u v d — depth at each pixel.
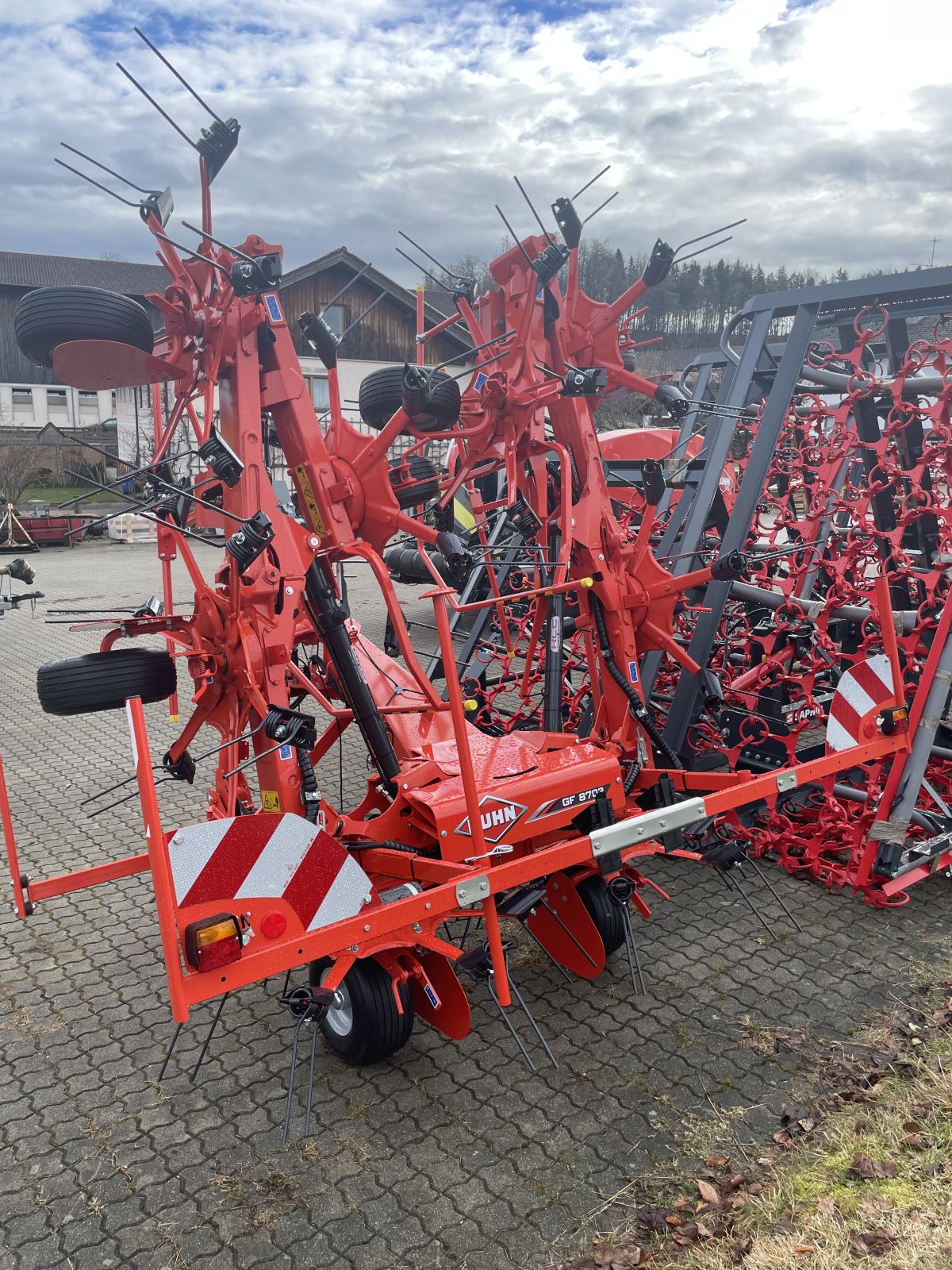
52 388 39.88
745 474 5.77
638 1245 2.67
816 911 4.77
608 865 3.78
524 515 5.27
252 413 3.97
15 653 11.95
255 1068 3.57
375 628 13.12
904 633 5.48
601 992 4.05
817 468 6.33
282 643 3.84
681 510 6.77
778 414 5.72
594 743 4.97
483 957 3.19
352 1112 3.29
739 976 4.15
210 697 4.32
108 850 5.66
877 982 4.08
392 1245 2.70
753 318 6.25
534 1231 2.74
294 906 2.83
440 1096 3.38
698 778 4.48
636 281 5.12
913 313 5.68
